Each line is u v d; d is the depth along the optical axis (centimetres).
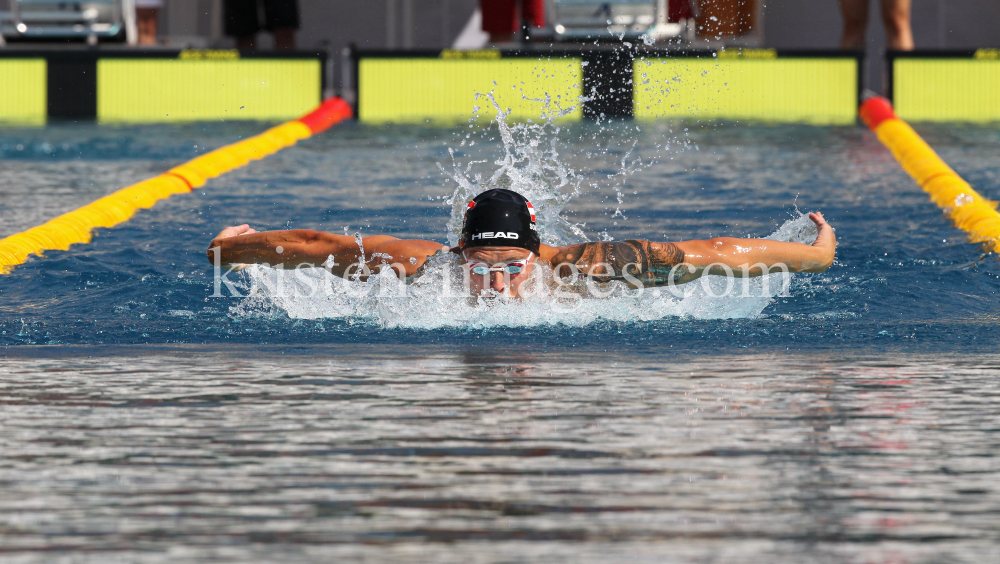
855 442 722
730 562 525
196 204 2272
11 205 2148
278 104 4541
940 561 526
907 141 3344
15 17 4653
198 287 1388
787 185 2547
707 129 4003
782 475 653
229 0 4856
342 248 1279
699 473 656
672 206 2223
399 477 649
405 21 6212
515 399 842
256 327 1163
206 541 551
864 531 565
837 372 944
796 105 4559
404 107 4569
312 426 763
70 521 579
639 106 4541
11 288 1387
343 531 563
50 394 862
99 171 2791
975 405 821
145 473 658
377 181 2648
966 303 1293
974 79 4503
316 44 6212
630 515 587
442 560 525
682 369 956
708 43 4916
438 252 1252
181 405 825
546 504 603
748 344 1072
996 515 588
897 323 1177
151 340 1099
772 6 6062
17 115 4494
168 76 4488
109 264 1554
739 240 1261
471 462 678
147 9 5369
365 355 1022
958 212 2070
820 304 1280
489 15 4975
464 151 3328
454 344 1076
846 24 4997
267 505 602
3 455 695
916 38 6041
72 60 4469
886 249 1662
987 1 6000
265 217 2086
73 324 1176
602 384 895
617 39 4691
